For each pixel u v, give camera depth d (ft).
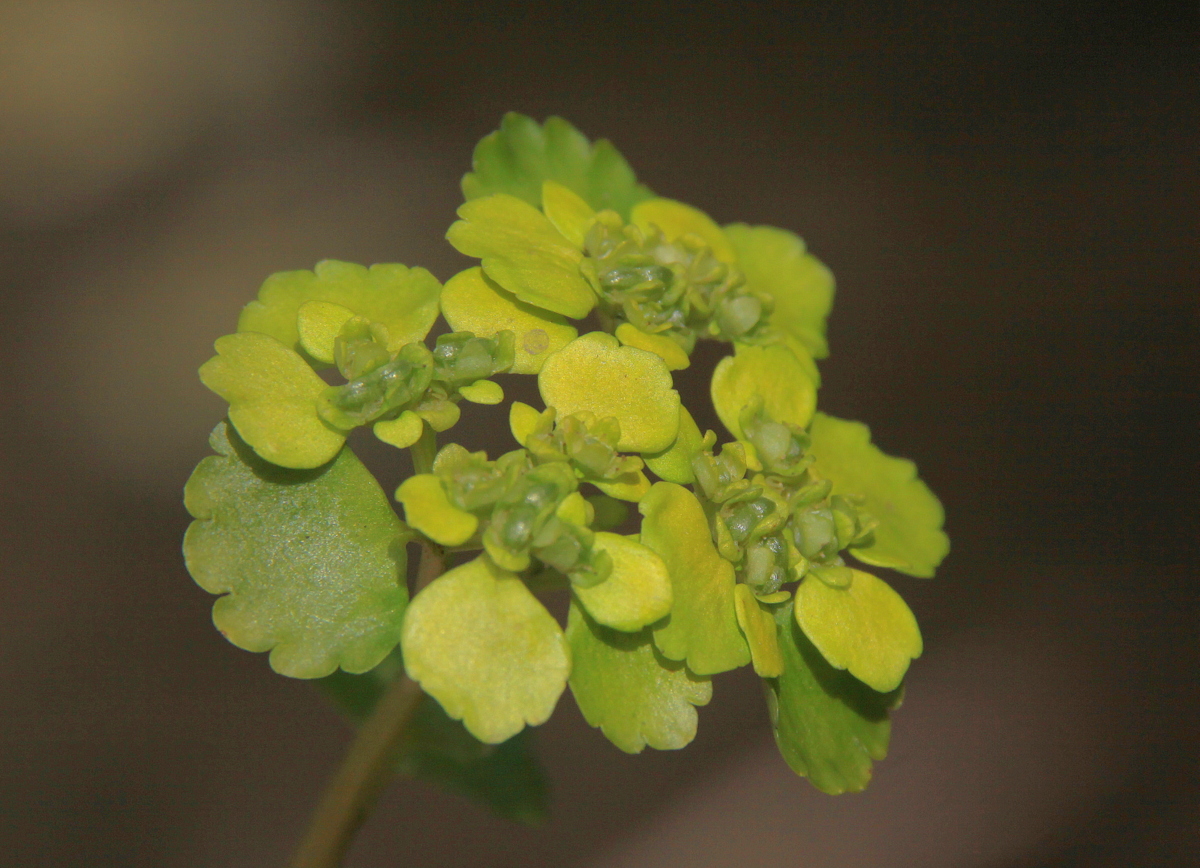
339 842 0.55
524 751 0.58
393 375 0.53
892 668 0.54
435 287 0.55
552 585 0.53
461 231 0.55
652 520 0.53
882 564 0.55
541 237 0.56
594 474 0.53
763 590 0.54
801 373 0.56
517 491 0.52
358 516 0.53
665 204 0.58
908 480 0.58
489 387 0.54
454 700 0.51
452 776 0.58
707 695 0.53
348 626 0.53
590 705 0.52
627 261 0.56
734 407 0.56
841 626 0.54
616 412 0.54
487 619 0.52
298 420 0.53
